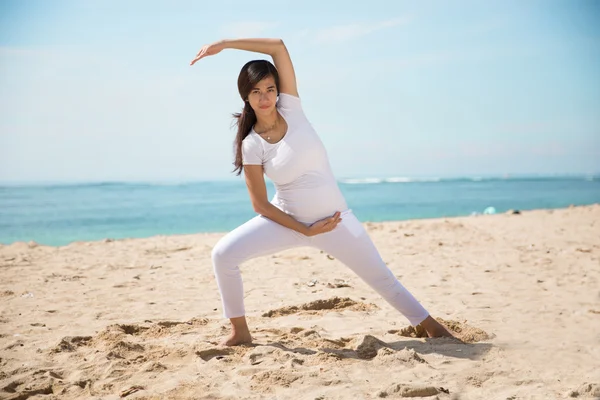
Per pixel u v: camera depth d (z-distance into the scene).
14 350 4.20
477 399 3.08
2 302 6.11
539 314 5.18
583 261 8.37
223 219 23.64
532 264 8.17
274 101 3.88
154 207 33.06
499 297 6.00
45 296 6.43
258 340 4.30
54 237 17.47
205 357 3.91
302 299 6.02
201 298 6.30
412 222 14.54
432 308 5.50
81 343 4.33
